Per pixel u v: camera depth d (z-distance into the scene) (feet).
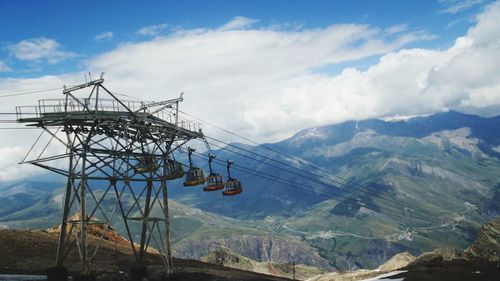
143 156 180.45
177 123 192.03
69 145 157.99
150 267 213.87
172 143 191.21
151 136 183.01
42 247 230.07
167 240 185.47
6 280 164.96
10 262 198.29
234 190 215.72
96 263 218.18
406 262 386.52
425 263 317.01
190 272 198.49
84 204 156.46
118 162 178.40
